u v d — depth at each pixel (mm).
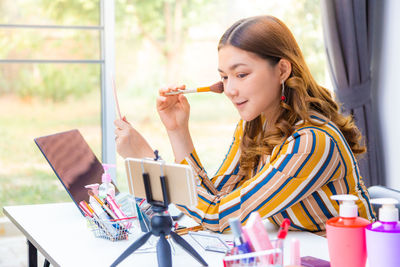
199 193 1362
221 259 1161
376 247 924
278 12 9438
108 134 3307
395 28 3143
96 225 1335
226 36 1328
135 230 1401
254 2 9656
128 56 9719
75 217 1539
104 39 3312
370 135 3207
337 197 993
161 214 1105
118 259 1104
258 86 1312
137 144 1535
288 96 1366
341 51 3199
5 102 8930
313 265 1065
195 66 9914
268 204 1295
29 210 1630
